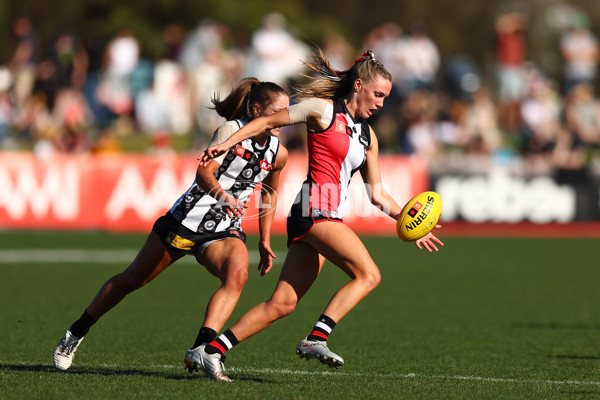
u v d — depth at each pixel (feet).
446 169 217.77
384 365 79.77
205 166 65.62
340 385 66.69
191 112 245.86
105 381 66.13
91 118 246.47
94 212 204.13
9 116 250.37
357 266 64.23
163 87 249.96
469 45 512.63
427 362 81.61
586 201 220.64
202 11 318.45
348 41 346.74
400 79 258.78
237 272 65.92
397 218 70.03
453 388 66.39
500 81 293.84
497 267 164.86
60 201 201.87
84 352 83.66
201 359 64.75
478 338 96.22
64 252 175.73
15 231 213.66
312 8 479.00
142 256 69.41
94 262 161.79
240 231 69.62
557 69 429.38
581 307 120.16
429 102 260.83
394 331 100.63
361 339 95.25
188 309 114.21
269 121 65.21
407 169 215.72
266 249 71.97
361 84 66.13
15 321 102.01
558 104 288.30
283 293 65.67
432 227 69.05
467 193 218.79
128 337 93.09
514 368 78.38
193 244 68.33
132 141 240.73
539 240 212.64
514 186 220.02
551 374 75.25
